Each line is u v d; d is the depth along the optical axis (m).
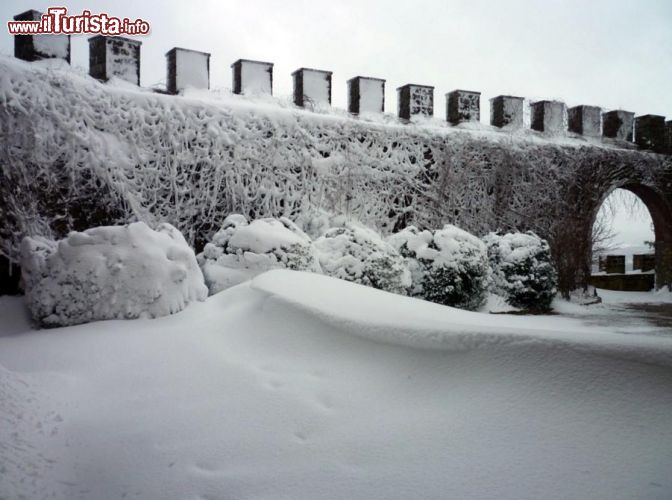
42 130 7.87
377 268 7.19
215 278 5.84
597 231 14.00
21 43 8.97
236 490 2.02
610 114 15.50
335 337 3.10
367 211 10.99
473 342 2.54
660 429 1.90
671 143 15.41
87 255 4.49
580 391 2.14
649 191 14.96
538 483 1.82
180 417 2.58
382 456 2.10
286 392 2.66
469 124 13.47
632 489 1.71
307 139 10.41
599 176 13.85
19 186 7.51
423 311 4.00
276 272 4.36
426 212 11.70
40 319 4.56
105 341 3.67
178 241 5.02
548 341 2.36
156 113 9.12
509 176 12.70
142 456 2.32
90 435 2.51
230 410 2.59
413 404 2.41
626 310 10.66
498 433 2.08
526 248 9.98
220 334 3.53
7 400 2.59
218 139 9.46
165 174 9.05
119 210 8.57
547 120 14.31
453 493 1.85
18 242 7.33
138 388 2.94
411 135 11.70
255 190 9.80
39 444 2.37
